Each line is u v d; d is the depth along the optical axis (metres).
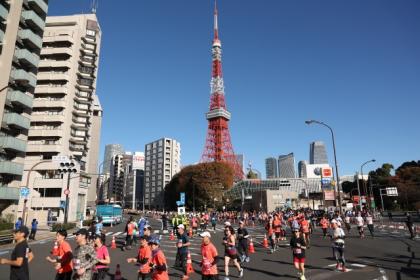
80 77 67.94
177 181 109.81
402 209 91.38
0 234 24.86
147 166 185.50
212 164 101.06
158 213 99.56
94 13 75.44
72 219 59.31
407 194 85.94
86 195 68.06
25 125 41.72
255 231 38.41
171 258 17.66
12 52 39.94
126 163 192.50
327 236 29.75
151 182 179.88
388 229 37.56
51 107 62.38
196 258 17.59
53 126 62.25
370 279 11.29
